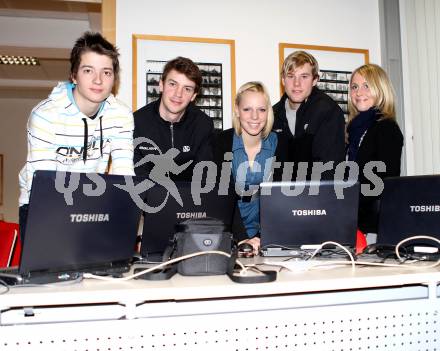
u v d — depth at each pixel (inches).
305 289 49.1
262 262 62.5
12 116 288.5
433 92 131.9
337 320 52.7
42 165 71.0
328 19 141.6
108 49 75.1
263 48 135.6
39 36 182.7
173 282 50.1
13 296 43.4
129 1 126.6
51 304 44.5
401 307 54.2
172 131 101.1
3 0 161.5
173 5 129.5
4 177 283.4
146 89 125.3
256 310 50.8
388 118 99.2
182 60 96.7
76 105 76.9
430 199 64.7
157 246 64.8
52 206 47.9
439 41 129.6
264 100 95.0
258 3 135.9
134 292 45.9
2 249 73.7
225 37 132.9
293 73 105.3
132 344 47.5
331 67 140.1
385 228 68.2
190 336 49.0
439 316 54.9
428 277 53.4
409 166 140.6
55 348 46.1
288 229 67.1
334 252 67.3
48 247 48.4
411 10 141.1
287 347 51.5
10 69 241.1
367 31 144.9
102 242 53.5
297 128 106.1
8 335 45.2
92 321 46.8
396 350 54.1
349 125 107.2
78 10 171.8
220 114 130.1
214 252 54.3
